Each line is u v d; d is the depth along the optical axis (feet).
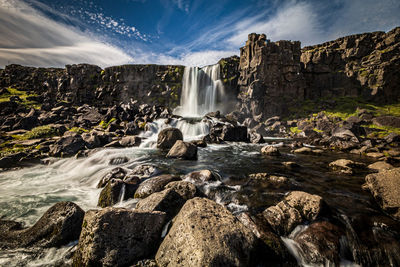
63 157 50.42
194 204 16.65
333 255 15.51
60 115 92.94
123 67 165.99
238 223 15.08
